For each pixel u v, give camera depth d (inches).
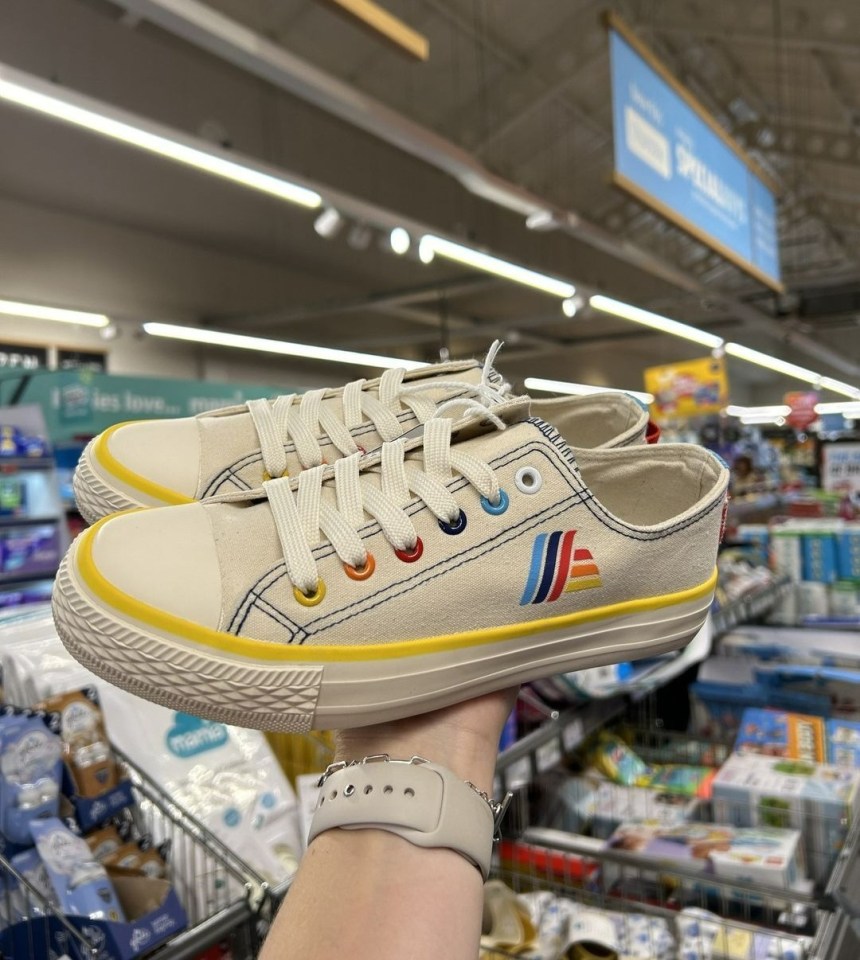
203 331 245.0
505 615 18.1
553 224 164.1
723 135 128.3
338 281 362.3
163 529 17.5
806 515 115.5
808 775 51.9
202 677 15.8
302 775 42.9
